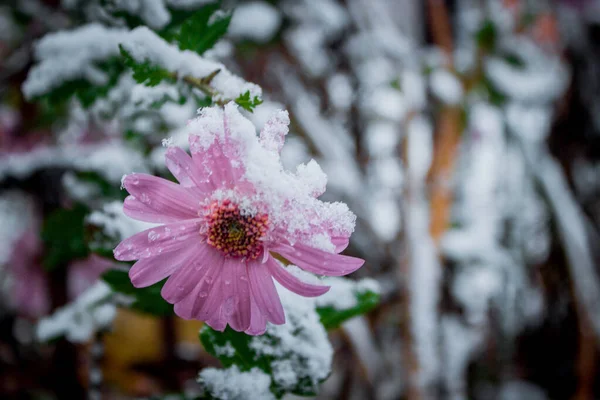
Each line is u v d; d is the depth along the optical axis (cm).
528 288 53
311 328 21
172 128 30
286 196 17
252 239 18
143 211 17
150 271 17
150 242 17
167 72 21
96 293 30
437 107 47
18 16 38
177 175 17
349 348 45
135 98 23
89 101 27
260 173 17
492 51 45
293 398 41
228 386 20
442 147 45
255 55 44
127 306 23
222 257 18
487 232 48
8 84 39
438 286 42
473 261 46
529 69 48
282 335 20
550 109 53
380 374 42
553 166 52
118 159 32
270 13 41
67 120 43
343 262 17
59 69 26
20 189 41
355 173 46
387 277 44
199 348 53
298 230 17
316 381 20
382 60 48
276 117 18
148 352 55
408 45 47
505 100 47
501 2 48
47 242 32
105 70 26
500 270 48
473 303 48
